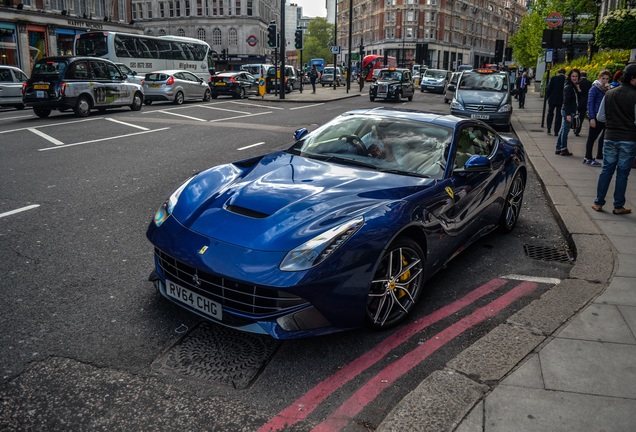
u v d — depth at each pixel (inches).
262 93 1117.1
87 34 1060.5
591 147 362.6
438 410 99.0
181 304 130.8
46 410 100.8
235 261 117.2
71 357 119.1
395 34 3587.6
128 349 123.4
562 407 99.7
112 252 185.6
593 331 129.6
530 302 156.3
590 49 1045.8
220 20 3088.1
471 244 194.5
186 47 1273.4
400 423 95.7
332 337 132.5
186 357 121.0
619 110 228.8
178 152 396.5
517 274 178.9
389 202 136.8
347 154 169.5
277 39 1016.9
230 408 103.3
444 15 3708.2
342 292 119.8
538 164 366.3
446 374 111.1
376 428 97.9
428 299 157.1
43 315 138.2
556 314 138.9
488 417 96.7
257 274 114.1
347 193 139.3
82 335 128.9
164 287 137.6
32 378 110.6
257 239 120.5
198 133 504.7
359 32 4163.4
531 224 239.9
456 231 164.6
